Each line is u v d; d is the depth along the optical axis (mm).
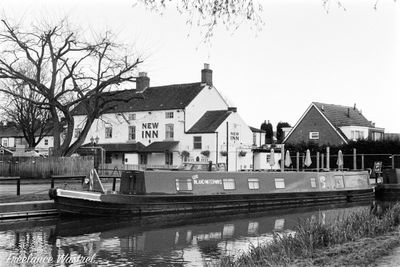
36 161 34719
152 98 52781
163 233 19766
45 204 22016
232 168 47656
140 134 51938
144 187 25016
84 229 20203
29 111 53156
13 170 34625
